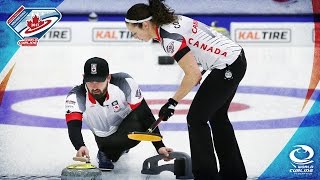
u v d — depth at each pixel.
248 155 15.32
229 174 12.90
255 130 16.50
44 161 15.16
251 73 20.47
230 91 12.21
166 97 18.64
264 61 21.53
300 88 19.23
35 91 19.05
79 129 13.52
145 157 15.52
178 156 13.79
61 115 17.59
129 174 14.05
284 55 22.06
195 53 12.15
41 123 17.11
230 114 17.41
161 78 20.20
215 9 24.56
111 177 13.73
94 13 23.78
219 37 12.34
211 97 12.01
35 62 21.05
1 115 17.41
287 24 23.83
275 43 23.39
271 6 24.50
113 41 23.52
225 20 24.44
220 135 12.87
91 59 13.19
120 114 14.33
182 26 12.01
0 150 15.61
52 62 21.16
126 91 14.10
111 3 24.56
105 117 14.14
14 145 15.92
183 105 18.25
